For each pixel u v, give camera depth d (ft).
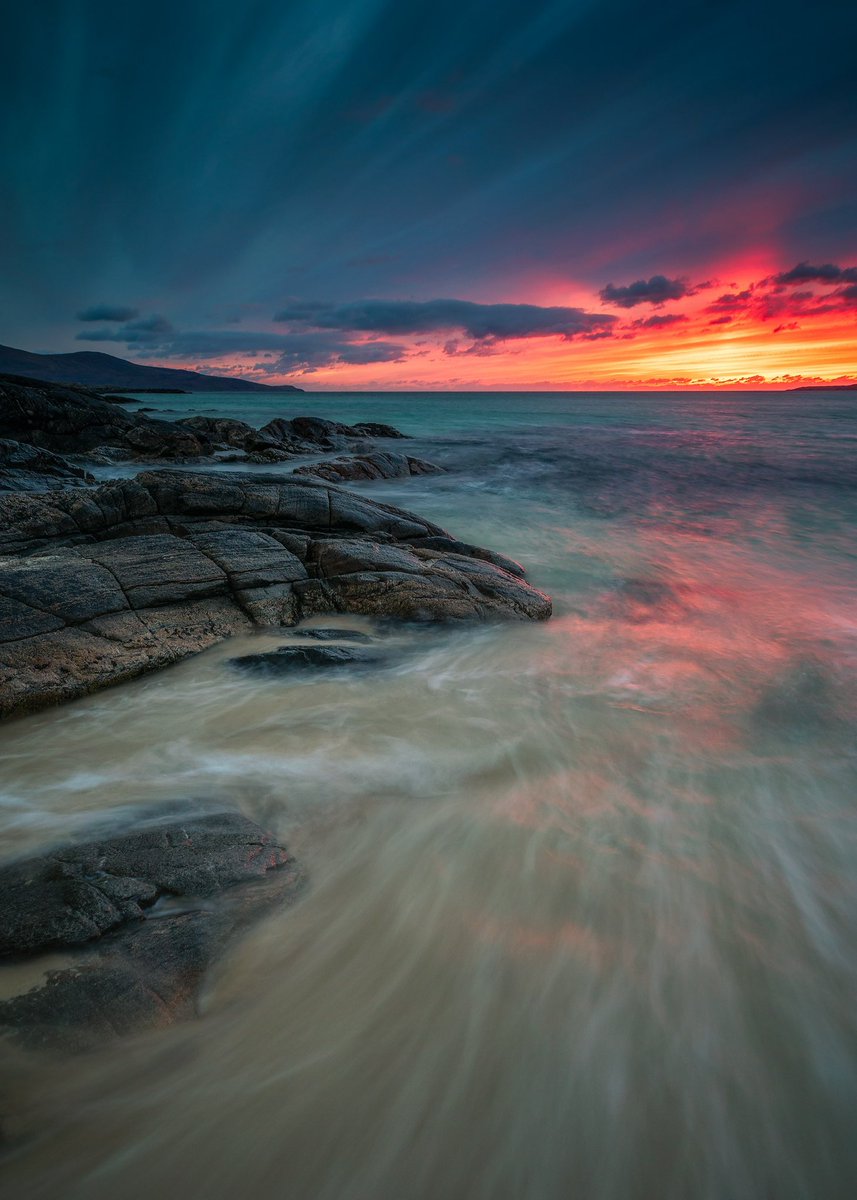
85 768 16.01
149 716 18.76
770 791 15.88
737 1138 8.09
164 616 22.90
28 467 58.44
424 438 133.69
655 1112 8.32
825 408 309.63
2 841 12.74
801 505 61.87
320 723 18.79
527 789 15.72
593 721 19.52
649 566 39.99
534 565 39.81
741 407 325.21
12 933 9.76
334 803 14.83
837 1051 9.26
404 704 20.29
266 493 32.12
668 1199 7.41
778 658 24.98
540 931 11.21
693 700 21.16
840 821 14.74
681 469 87.30
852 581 36.96
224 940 10.37
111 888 10.85
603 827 14.25
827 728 19.27
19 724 18.02
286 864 12.34
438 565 30.37
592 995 9.95
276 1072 8.54
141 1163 7.41
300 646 23.31
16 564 22.79
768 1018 9.69
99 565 23.58
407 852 13.17
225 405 336.49
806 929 11.48
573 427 169.58
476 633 26.58
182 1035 8.84
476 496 66.23
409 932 11.07
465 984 10.09
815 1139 8.13
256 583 25.64
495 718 19.57
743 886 12.50
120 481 30.71
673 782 16.21
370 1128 7.96
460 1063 8.82
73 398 94.73
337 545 28.63
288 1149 7.66
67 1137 7.56
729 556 42.68
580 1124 8.14
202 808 14.26
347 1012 9.50
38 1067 8.14
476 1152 7.78
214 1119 7.93
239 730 18.19
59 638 20.26
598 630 28.04
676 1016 9.66
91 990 9.09
